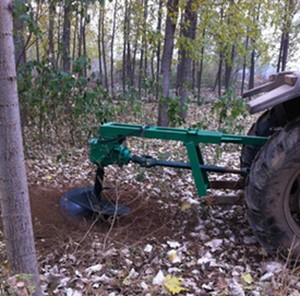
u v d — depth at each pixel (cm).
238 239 277
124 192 358
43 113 527
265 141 273
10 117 146
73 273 229
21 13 395
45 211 311
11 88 143
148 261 245
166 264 242
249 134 323
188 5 716
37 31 439
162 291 211
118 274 228
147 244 266
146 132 282
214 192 362
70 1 467
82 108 524
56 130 543
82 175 419
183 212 321
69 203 311
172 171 420
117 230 282
